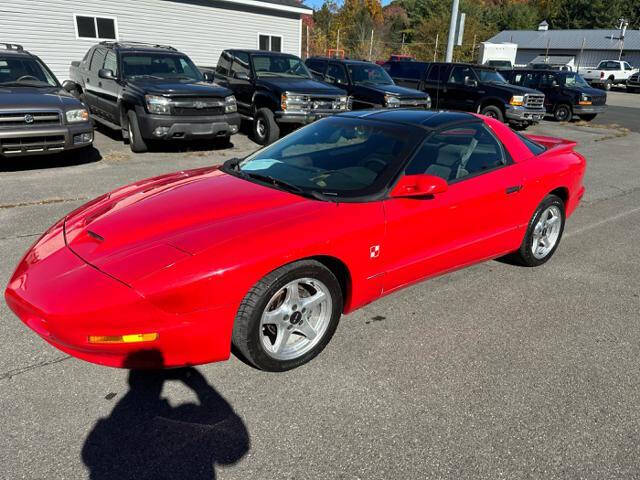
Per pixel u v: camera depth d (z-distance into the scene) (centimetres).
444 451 244
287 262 279
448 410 273
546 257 482
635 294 428
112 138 1066
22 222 537
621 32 5138
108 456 234
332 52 4053
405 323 363
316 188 335
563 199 484
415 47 4203
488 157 409
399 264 347
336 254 302
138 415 261
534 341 347
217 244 269
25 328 334
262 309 277
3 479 219
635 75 3591
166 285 249
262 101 1077
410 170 349
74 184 694
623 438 257
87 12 1465
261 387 286
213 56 1783
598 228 613
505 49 3691
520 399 285
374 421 262
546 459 242
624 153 1181
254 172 373
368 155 362
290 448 243
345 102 1085
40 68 861
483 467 236
